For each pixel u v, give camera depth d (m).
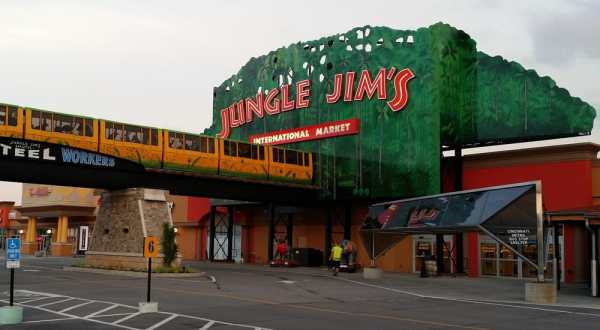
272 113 48.25
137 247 33.44
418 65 39.56
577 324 15.23
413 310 17.84
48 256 67.06
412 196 39.00
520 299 21.92
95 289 23.25
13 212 85.38
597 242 25.50
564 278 33.00
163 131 35.62
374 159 41.06
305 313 16.58
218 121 53.88
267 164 41.16
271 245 46.75
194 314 15.98
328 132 43.78
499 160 37.56
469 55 41.06
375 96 41.53
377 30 42.06
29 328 13.21
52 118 31.00
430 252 39.56
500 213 21.81
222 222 55.31
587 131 36.50
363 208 43.78
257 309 17.41
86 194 68.75
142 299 19.69
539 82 38.59
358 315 16.36
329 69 44.56
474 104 40.69
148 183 35.59
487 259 36.50
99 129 32.72
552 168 35.03
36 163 30.45
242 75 51.78
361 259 43.28
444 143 39.88
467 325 14.66
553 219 25.92
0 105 29.17
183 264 47.97
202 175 37.16
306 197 44.53
